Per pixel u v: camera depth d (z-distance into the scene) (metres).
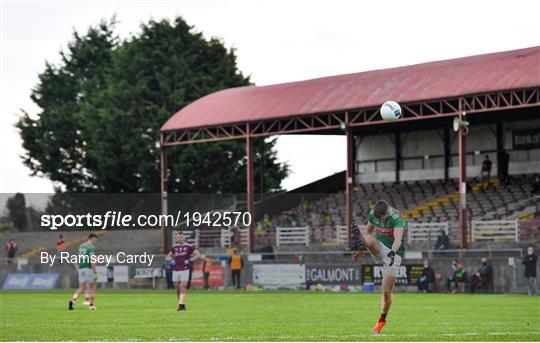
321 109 75.31
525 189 76.12
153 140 104.50
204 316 36.78
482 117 79.56
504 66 69.00
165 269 69.75
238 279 69.06
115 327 30.42
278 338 24.88
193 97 106.94
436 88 70.25
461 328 28.48
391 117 38.12
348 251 68.12
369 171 90.19
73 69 123.00
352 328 28.78
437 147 85.62
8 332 28.44
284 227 78.25
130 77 109.00
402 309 41.22
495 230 69.50
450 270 62.66
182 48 109.00
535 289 57.91
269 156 109.12
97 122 109.12
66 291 66.81
